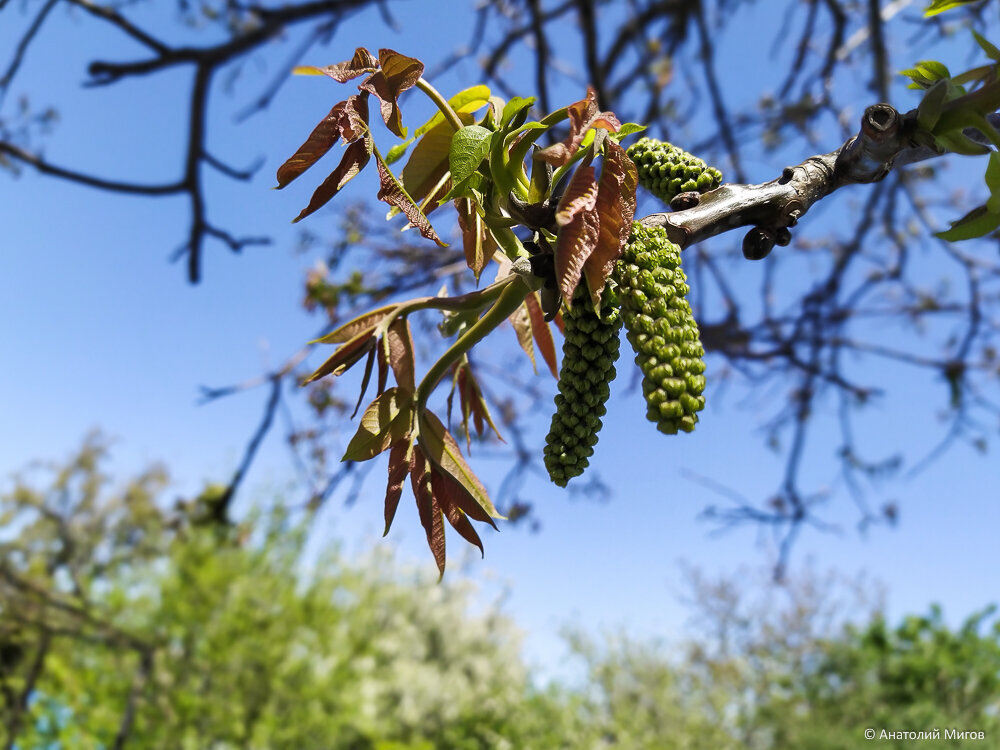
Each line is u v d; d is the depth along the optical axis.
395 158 1.06
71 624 5.03
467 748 11.05
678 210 1.01
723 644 13.62
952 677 11.93
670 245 0.90
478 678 12.31
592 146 0.85
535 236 0.93
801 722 12.45
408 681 11.38
